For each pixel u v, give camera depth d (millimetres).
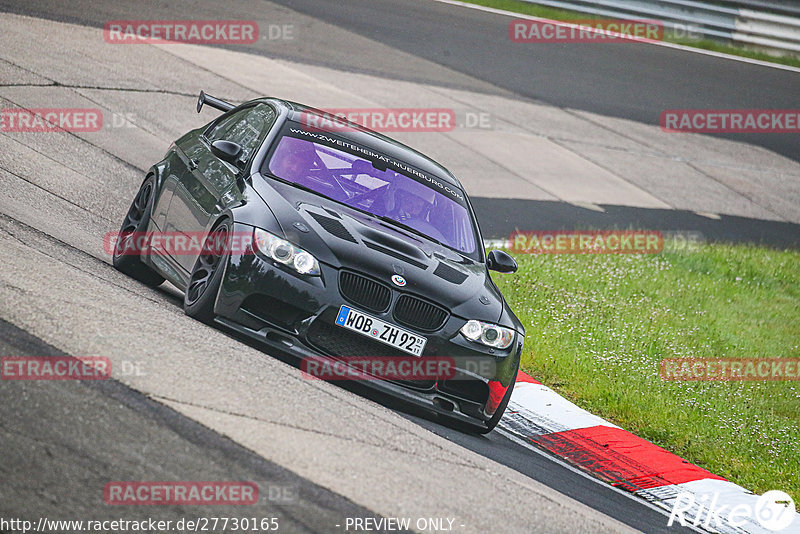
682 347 37062
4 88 40812
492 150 58312
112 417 14547
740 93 80375
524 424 25969
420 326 21188
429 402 21203
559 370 31312
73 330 17688
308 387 19172
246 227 21000
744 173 70438
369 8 77875
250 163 23828
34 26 51438
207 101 29875
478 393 21922
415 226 24047
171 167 26703
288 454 15156
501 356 21969
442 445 19344
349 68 63312
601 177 60844
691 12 89562
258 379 18359
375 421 18781
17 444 13023
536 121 66062
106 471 13000
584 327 36094
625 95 75500
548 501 18141
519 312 35969
